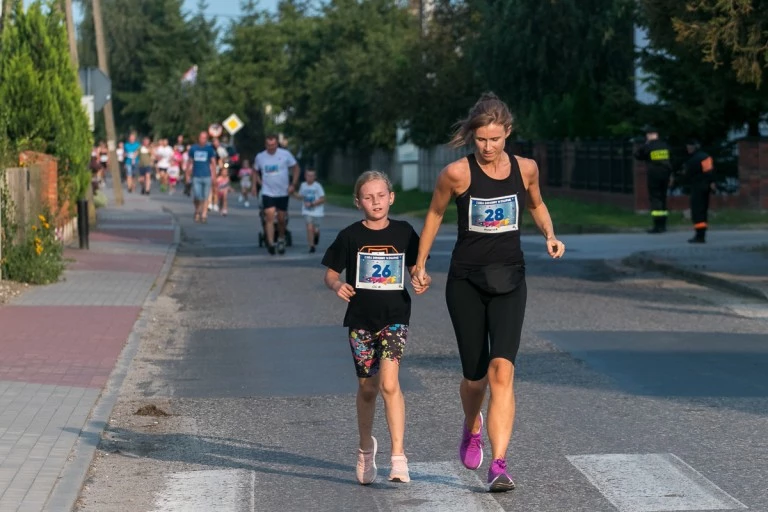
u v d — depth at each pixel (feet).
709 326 78.02
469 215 40.09
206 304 93.25
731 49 112.98
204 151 189.78
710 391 57.26
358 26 351.25
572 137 224.74
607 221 171.22
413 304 90.07
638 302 90.22
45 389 57.98
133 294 96.07
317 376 62.64
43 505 38.60
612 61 228.43
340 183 382.83
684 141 190.29
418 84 264.52
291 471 43.93
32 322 80.18
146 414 53.93
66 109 141.59
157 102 459.73
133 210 222.89
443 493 40.50
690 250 123.85
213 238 161.48
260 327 80.48
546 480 41.75
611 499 39.22
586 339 73.00
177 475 43.47
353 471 43.83
